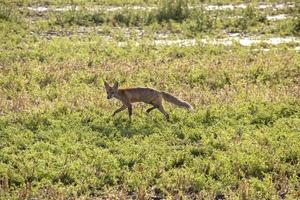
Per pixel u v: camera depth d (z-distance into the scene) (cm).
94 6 8769
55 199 2761
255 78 5069
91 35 6900
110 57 5800
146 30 7225
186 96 4359
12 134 3547
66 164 3120
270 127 3772
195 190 2944
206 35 7012
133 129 3681
